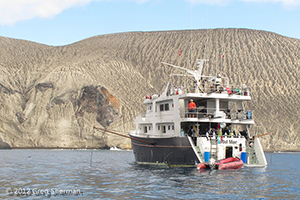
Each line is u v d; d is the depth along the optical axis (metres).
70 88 138.75
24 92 156.12
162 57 199.62
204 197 23.31
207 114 37.09
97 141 124.25
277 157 75.69
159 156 37.94
